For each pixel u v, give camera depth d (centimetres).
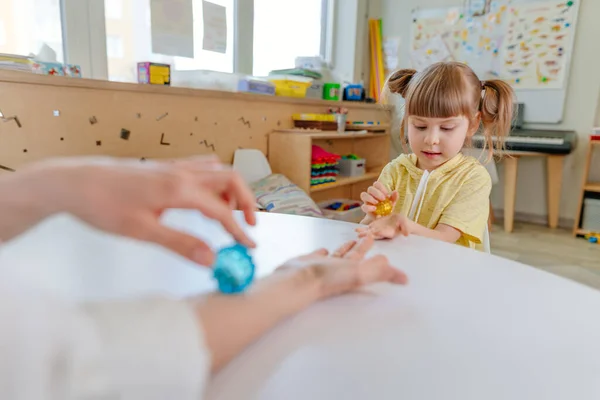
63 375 19
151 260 53
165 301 27
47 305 20
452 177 105
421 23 337
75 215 27
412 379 32
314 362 34
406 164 118
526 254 249
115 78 184
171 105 182
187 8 207
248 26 246
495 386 32
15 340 18
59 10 166
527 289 50
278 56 280
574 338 39
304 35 308
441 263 58
